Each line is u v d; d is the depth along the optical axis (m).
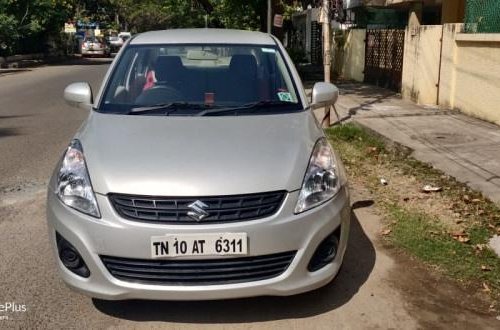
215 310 3.52
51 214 3.36
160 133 3.61
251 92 4.27
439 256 4.30
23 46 32.72
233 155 3.32
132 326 3.37
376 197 5.73
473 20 9.78
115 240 3.08
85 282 3.22
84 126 3.91
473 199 5.56
